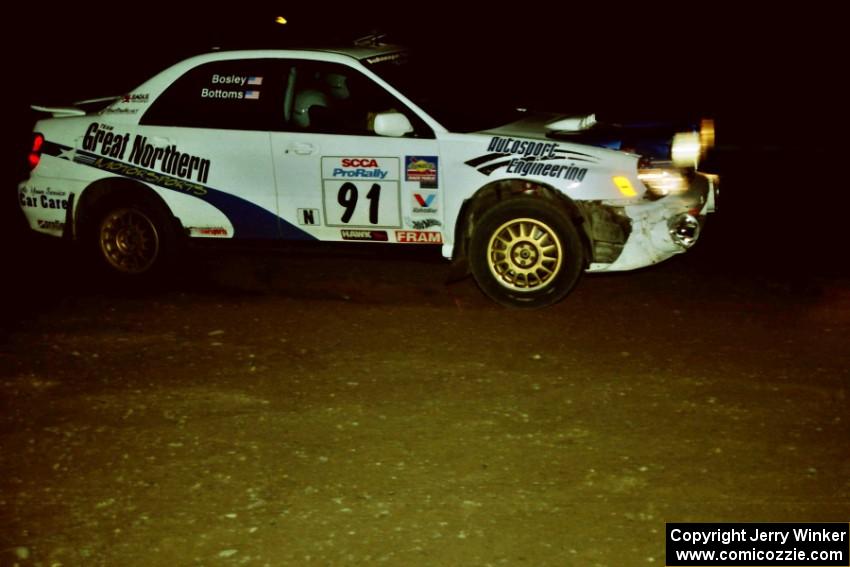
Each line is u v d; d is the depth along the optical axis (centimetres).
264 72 792
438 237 760
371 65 779
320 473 505
